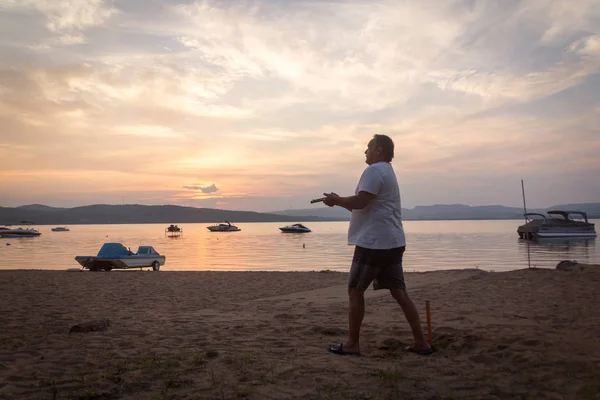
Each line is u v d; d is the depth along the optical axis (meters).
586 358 3.61
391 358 3.90
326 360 3.84
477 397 2.89
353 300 4.07
